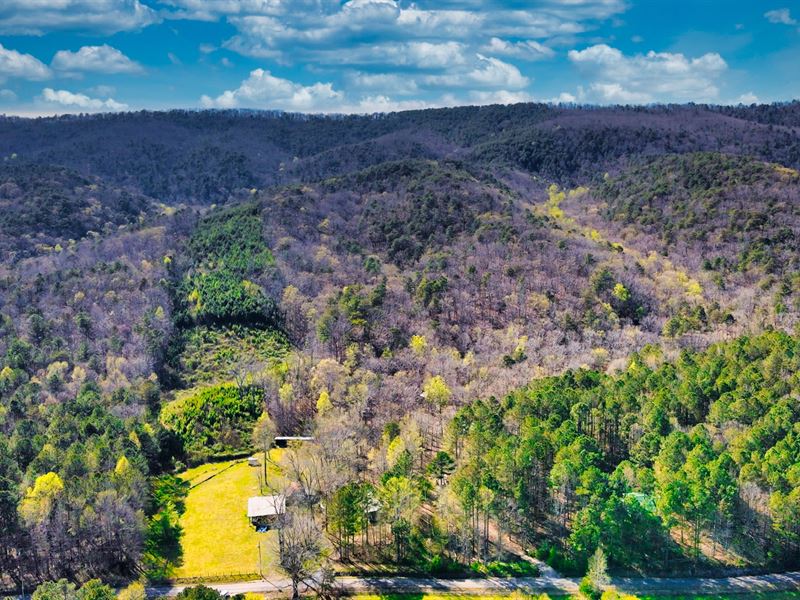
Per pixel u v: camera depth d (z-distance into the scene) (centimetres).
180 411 17312
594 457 12444
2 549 11538
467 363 18400
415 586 11412
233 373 19675
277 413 16975
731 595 10931
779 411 12838
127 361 19525
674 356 17362
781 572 11438
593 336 19812
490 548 12231
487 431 13138
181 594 10162
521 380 17012
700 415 14338
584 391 14812
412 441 13625
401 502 11812
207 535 13000
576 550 11712
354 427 14950
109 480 12544
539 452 12338
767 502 11862
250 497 14188
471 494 11469
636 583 11231
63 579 10181
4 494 11462
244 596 11119
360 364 18475
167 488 14662
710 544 12075
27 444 14138
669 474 11762
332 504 11925
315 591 11306
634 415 13838
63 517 11844
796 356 15088
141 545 12300
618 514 11369
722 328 19712
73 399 17250
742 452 12300
